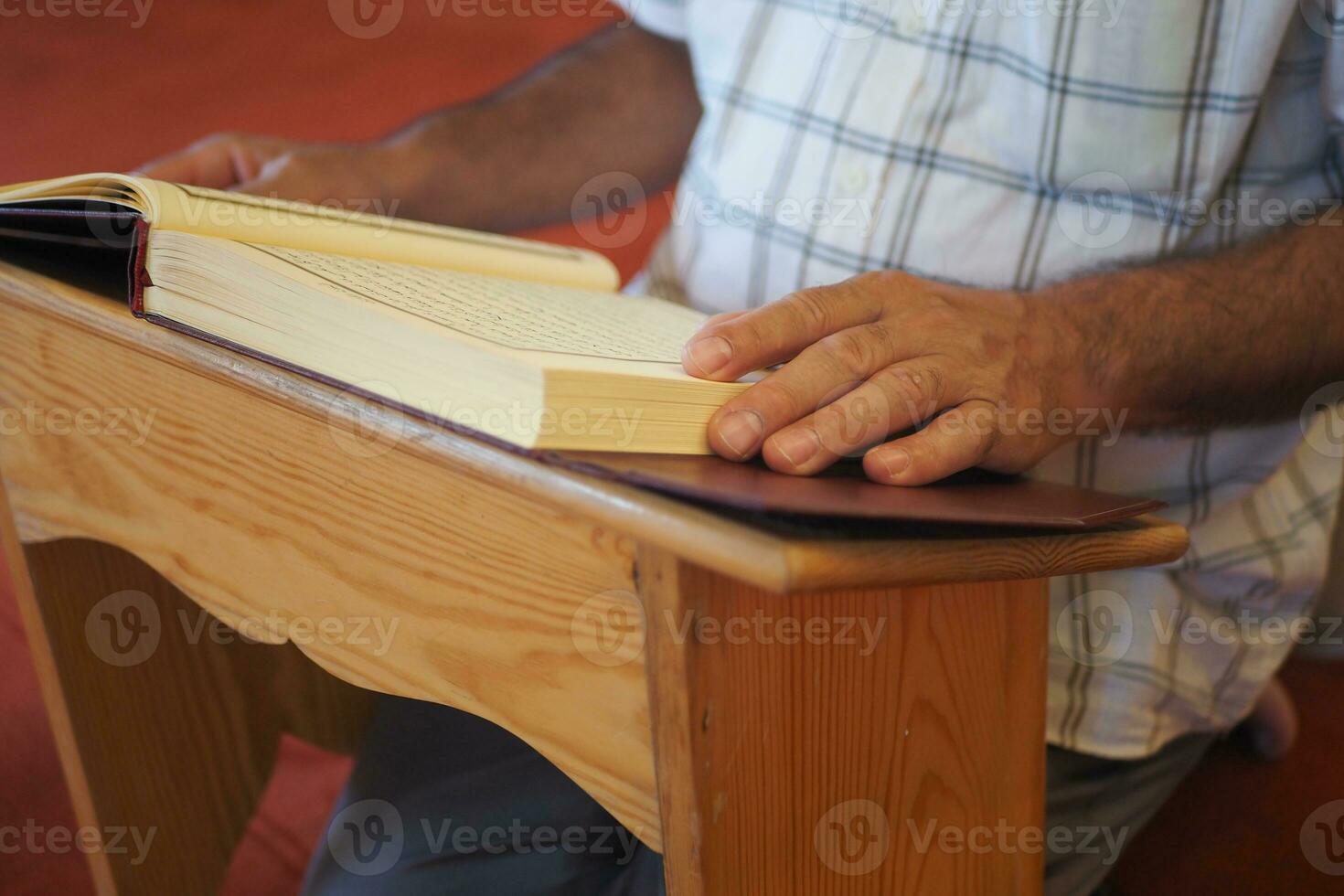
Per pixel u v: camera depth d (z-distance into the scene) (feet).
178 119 9.71
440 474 1.66
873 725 1.82
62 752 2.77
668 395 1.58
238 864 3.80
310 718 3.41
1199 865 3.49
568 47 3.98
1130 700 2.84
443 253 2.36
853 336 1.75
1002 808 2.11
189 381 1.98
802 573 1.21
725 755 1.56
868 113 2.95
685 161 4.00
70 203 1.99
